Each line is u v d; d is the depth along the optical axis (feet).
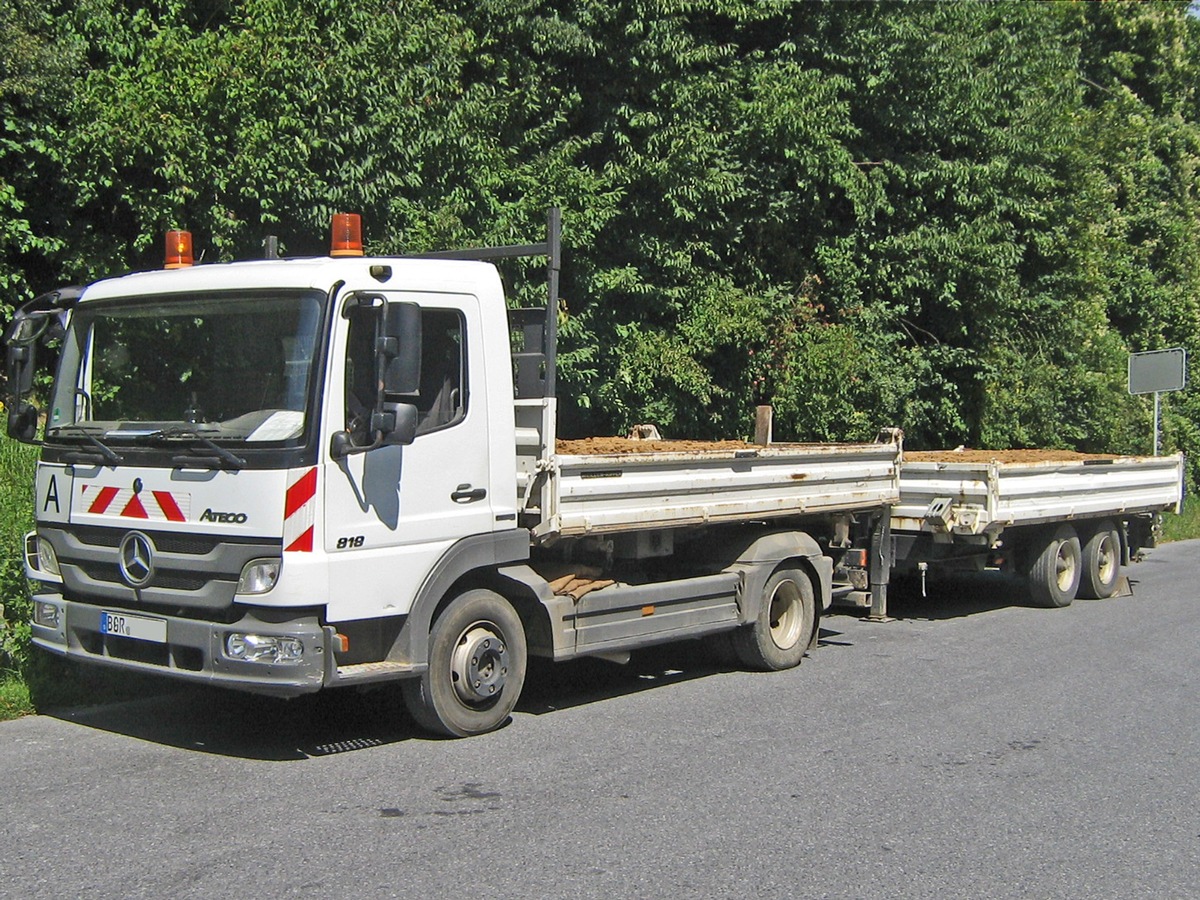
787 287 59.21
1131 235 94.48
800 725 26.14
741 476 29.94
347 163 39.93
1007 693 29.63
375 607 21.86
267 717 25.54
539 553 26.53
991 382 66.33
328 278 21.48
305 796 20.35
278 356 21.48
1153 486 50.16
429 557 22.84
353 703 26.81
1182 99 102.68
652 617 27.68
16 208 37.58
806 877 17.28
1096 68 97.45
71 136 37.55
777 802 20.70
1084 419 78.02
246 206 39.04
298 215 39.27
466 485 23.50
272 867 17.07
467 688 23.90
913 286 61.52
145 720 25.07
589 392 53.11
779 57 57.72
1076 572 45.52
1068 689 30.19
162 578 21.80
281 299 21.63
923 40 59.26
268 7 38.14
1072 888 17.17
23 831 18.35
